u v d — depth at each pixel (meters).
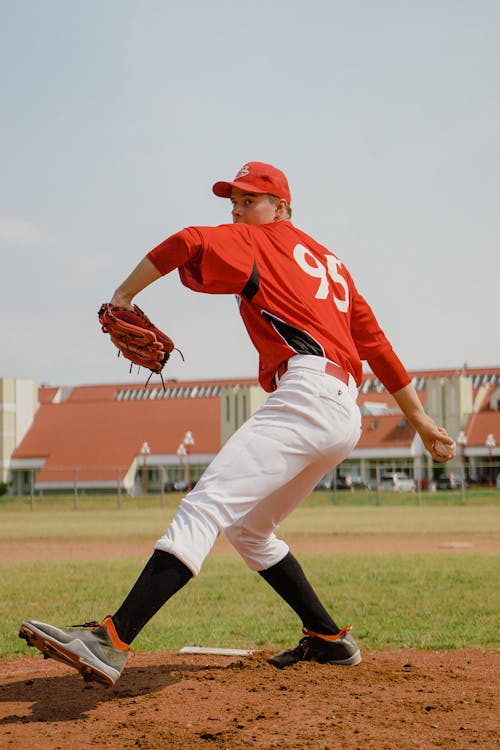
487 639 13.54
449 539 40.34
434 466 139.75
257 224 9.76
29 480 151.12
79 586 21.61
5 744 7.84
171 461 143.88
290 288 9.13
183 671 10.66
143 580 8.61
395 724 8.19
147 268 8.69
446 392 149.12
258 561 10.28
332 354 9.09
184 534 8.62
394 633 14.20
